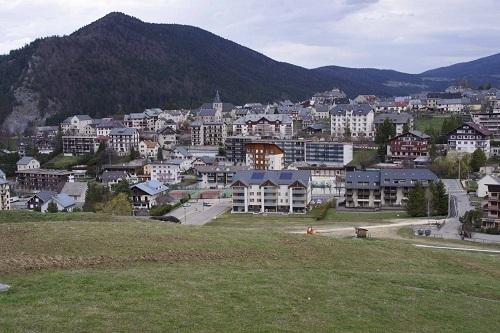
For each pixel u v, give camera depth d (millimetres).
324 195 189750
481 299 51656
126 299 41781
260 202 168375
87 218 92188
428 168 197000
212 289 46094
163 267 54812
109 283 45812
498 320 45594
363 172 172875
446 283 56156
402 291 51156
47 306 39406
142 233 66625
